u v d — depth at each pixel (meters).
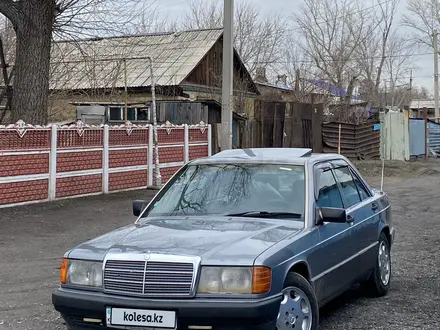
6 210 13.53
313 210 5.66
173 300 4.55
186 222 5.61
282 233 5.26
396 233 11.66
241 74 31.58
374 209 7.04
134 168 17.81
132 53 30.78
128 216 13.29
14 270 8.62
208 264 4.61
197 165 6.50
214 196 6.02
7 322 6.23
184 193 6.19
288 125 25.91
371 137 30.48
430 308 6.63
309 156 6.41
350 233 6.19
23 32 16.77
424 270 8.52
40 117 16.94
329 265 5.69
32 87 16.80
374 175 24.33
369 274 6.89
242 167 6.25
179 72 30.17
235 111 25.09
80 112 22.89
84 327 4.85
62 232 11.49
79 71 24.50
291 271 5.05
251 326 4.51
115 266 4.76
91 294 4.80
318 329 5.74
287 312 4.93
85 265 4.93
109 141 16.80
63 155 15.30
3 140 13.63
